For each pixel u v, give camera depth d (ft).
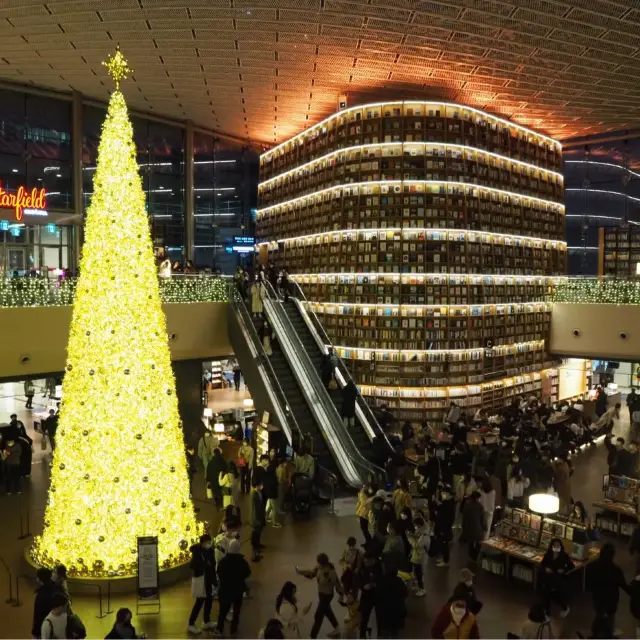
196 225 85.87
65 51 53.57
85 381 28.68
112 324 28.78
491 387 67.62
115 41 50.78
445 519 32.42
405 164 62.39
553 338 76.13
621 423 69.97
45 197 68.85
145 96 68.33
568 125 73.92
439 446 47.70
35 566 30.19
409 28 46.91
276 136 84.23
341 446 46.52
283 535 36.65
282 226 79.20
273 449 42.50
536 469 40.40
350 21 45.96
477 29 46.83
